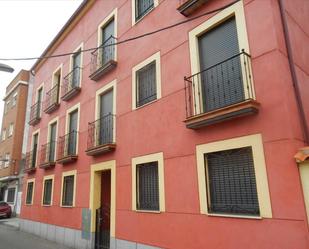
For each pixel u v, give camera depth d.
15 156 28.22
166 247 7.46
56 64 17.12
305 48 6.92
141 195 8.83
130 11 10.83
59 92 16.02
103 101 11.80
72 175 12.90
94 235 10.72
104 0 12.84
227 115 6.23
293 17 6.77
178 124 7.78
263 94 5.92
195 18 7.36
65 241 12.45
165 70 8.55
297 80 6.07
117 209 9.55
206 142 6.91
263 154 5.71
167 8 8.98
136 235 8.55
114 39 11.35
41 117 18.08
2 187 31.47
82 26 14.54
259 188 5.66
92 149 10.93
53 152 15.41
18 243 13.05
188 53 7.89
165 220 7.64
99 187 11.23
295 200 5.11
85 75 13.30
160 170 8.07
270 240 5.33
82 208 11.56
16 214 27.09
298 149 5.32
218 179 6.64
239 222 5.88
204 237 6.54
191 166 7.20
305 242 4.87
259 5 6.33
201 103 7.23
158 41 9.05
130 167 9.30
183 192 7.27
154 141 8.49
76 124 13.66
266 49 6.03
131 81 10.02
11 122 30.44
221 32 7.27
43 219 15.13
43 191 15.76
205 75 7.39
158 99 8.62
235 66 6.70
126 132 9.79
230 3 6.96
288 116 5.48
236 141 6.25
